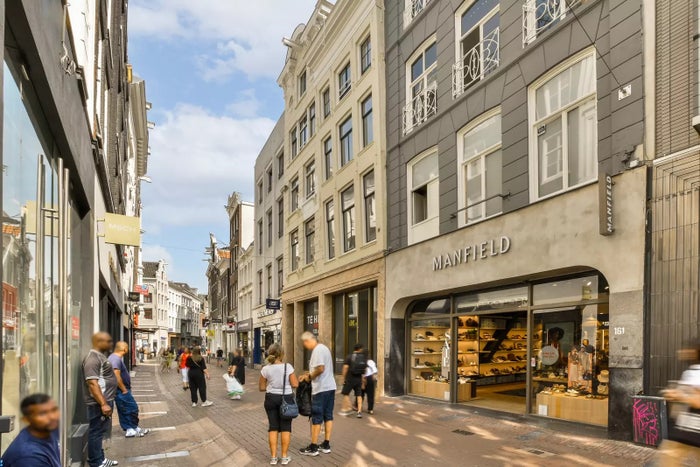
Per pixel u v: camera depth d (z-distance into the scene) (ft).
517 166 29.86
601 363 24.45
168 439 26.16
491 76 32.27
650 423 20.02
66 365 18.52
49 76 14.52
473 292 34.12
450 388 34.99
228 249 149.59
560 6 27.78
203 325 185.26
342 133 55.77
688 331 19.63
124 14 55.77
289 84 76.07
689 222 20.04
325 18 60.23
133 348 126.00
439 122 37.78
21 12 11.23
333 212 57.06
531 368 28.60
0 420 8.90
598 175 24.20
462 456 20.83
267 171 95.20
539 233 26.99
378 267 43.93
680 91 21.03
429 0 40.14
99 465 19.54
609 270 22.97
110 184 40.96
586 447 21.24
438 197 37.83
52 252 17.34
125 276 86.12
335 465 19.95
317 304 64.59
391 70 45.42
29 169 14.56
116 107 45.37
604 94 24.53
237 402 41.63
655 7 22.26
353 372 31.50
